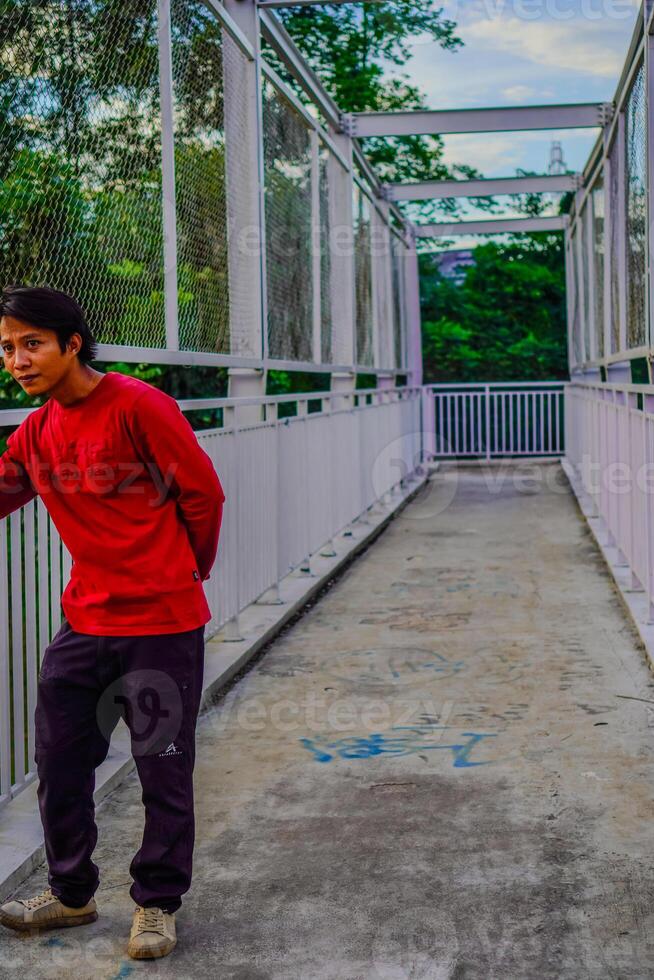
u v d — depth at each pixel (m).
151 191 4.58
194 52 5.27
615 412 7.85
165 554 2.65
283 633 6.36
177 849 2.72
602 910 2.87
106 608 2.65
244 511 5.91
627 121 7.40
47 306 2.51
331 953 2.69
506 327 26.03
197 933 2.81
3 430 5.28
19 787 3.40
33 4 3.49
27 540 3.46
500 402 19.17
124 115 4.26
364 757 4.16
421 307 26.12
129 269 4.37
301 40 21.50
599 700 4.82
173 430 2.59
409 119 10.14
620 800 3.66
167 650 2.66
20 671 3.40
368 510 11.06
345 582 7.97
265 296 6.62
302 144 8.16
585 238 12.35
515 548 9.35
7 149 3.38
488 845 3.32
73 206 3.83
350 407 9.68
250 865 3.22
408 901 2.96
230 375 6.50
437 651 5.81
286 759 4.16
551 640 5.98
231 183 6.04
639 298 6.72
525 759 4.09
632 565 6.71
